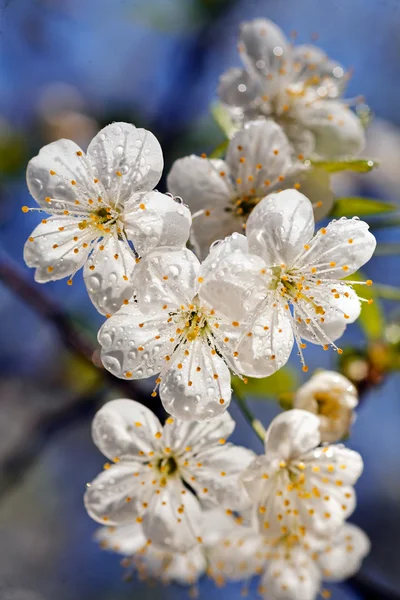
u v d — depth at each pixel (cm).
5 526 39
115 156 23
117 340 23
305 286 23
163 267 22
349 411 24
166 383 23
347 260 23
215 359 23
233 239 22
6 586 37
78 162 23
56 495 40
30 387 36
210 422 24
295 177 24
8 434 36
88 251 23
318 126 26
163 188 26
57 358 36
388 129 38
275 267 23
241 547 26
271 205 23
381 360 27
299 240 23
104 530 26
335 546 26
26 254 23
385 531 39
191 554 26
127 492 24
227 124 27
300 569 26
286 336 23
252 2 35
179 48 34
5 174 34
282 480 24
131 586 36
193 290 22
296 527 24
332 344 23
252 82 26
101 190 23
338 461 24
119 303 22
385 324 28
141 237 23
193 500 24
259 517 24
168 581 26
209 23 34
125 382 27
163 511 24
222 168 24
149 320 23
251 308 22
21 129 35
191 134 33
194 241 24
